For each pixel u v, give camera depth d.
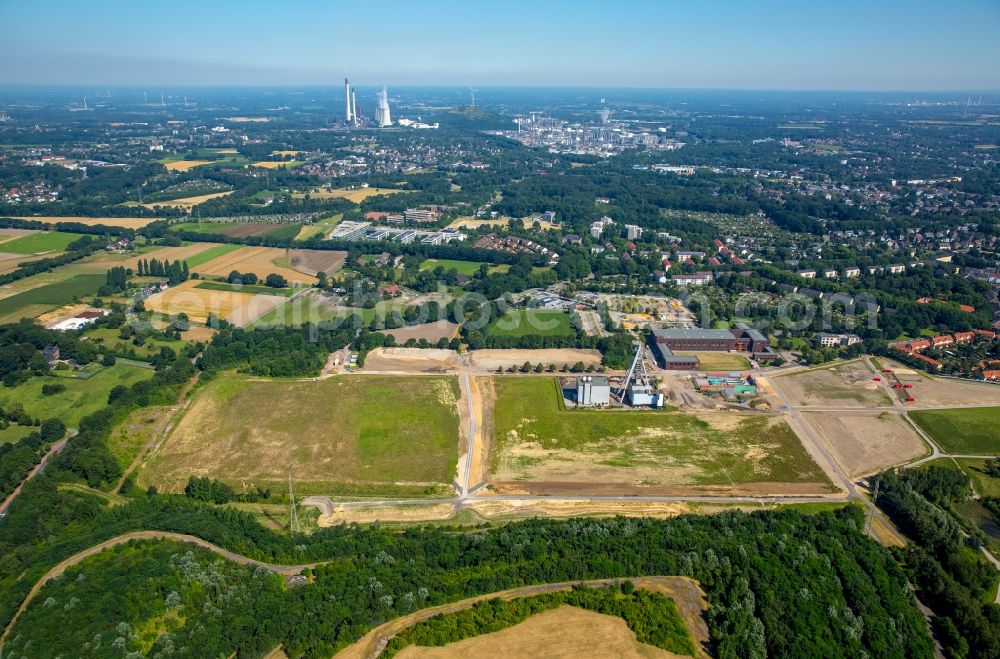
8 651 146.88
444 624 148.00
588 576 167.50
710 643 147.00
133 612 156.50
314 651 142.25
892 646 149.50
